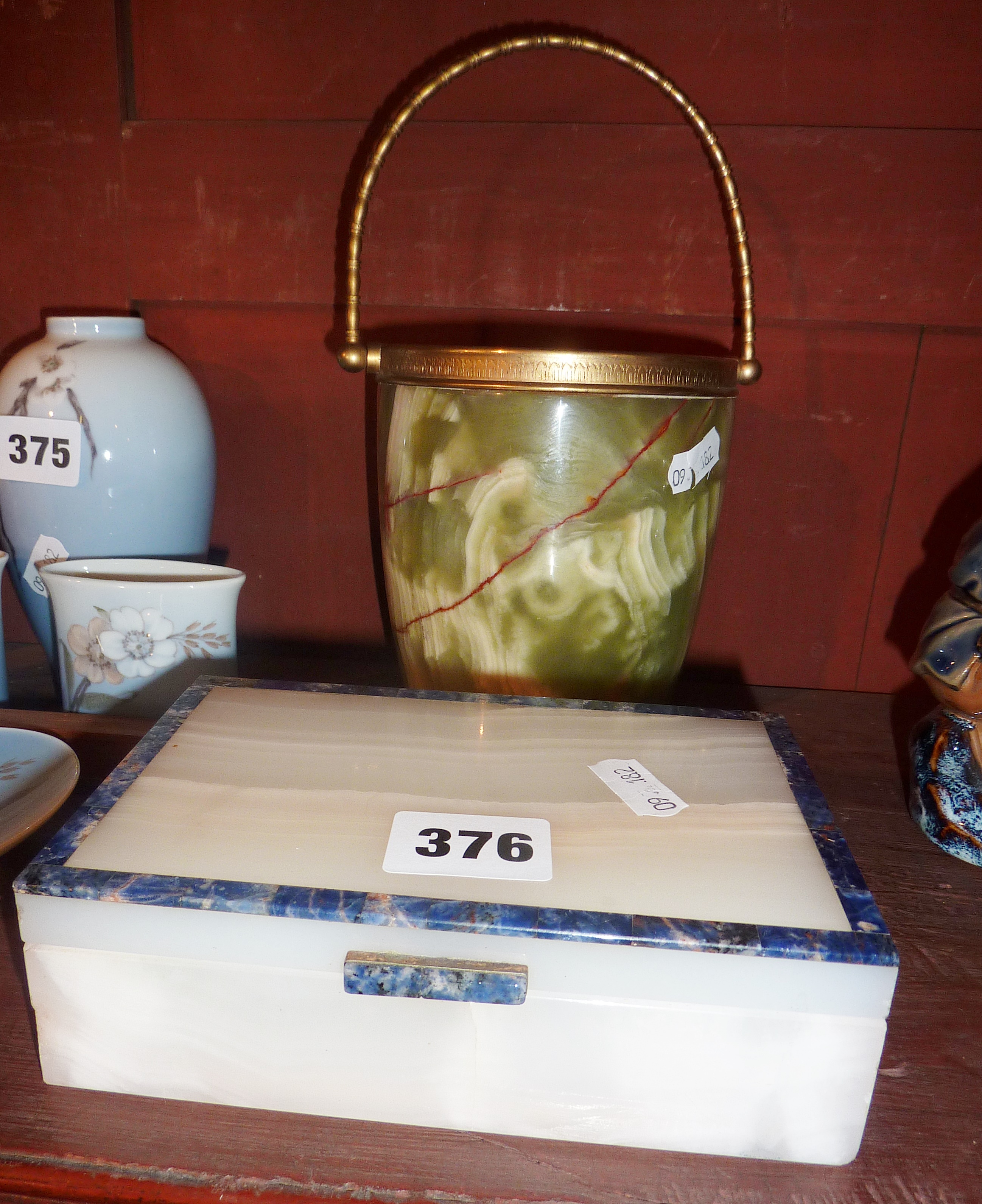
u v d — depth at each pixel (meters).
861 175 0.66
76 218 0.72
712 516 0.57
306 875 0.35
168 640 0.60
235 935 0.34
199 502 0.68
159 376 0.63
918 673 0.53
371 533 0.78
